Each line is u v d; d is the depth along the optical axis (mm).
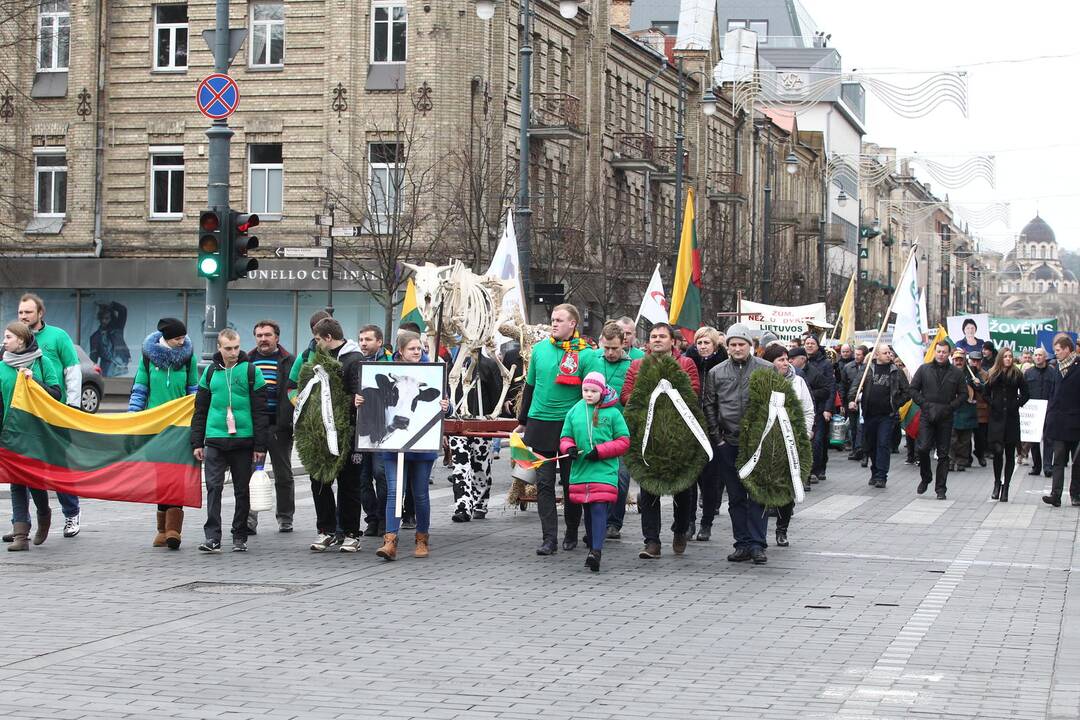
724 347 16594
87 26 44625
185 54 44438
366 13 42531
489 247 40906
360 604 11359
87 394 34656
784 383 13930
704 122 67375
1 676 8547
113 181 44781
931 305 144250
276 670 8867
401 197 41344
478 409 17859
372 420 13836
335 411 14078
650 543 14281
